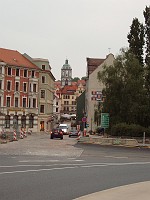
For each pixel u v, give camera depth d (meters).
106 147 37.47
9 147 34.12
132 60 50.62
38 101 92.69
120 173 16.95
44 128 94.50
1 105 83.44
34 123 90.69
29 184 13.09
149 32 53.75
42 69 94.75
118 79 49.38
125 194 11.18
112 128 46.91
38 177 14.89
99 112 54.03
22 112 87.69
